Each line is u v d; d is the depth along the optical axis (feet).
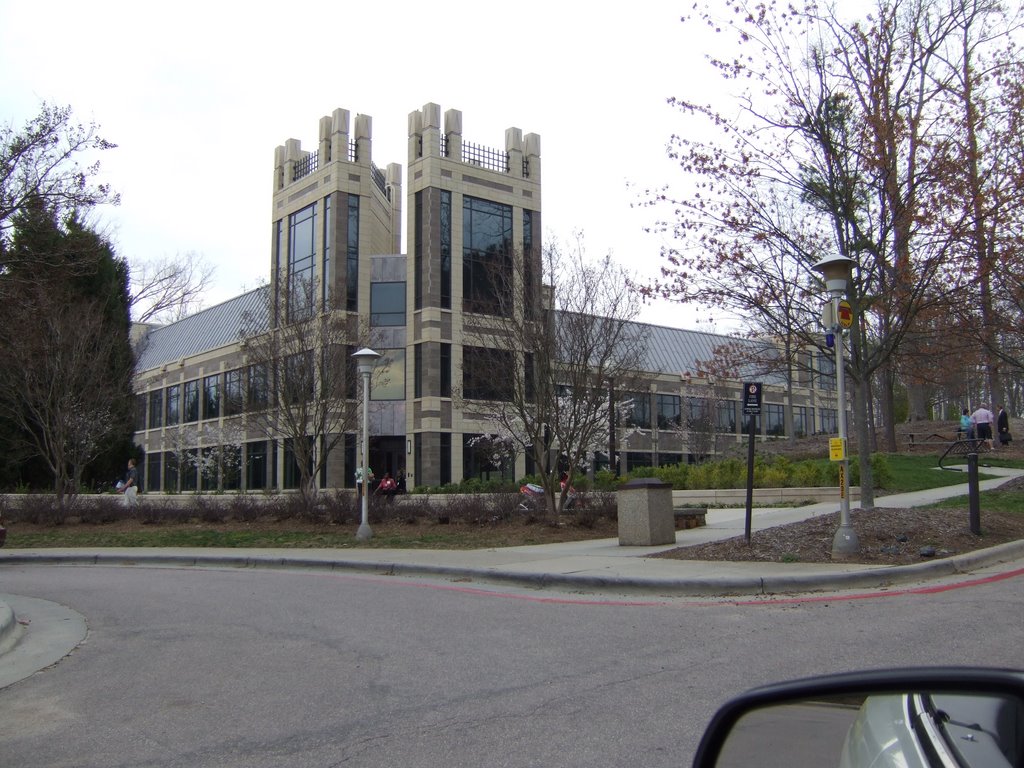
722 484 85.46
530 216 150.51
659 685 20.31
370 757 16.35
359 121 145.89
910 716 6.73
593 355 70.33
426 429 134.92
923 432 124.88
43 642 28.76
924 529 41.42
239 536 61.57
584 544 52.49
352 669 23.26
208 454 166.91
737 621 27.58
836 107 45.83
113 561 53.88
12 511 74.95
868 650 22.68
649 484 49.21
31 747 17.78
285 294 83.97
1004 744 5.72
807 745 7.59
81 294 97.30
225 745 17.43
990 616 26.20
